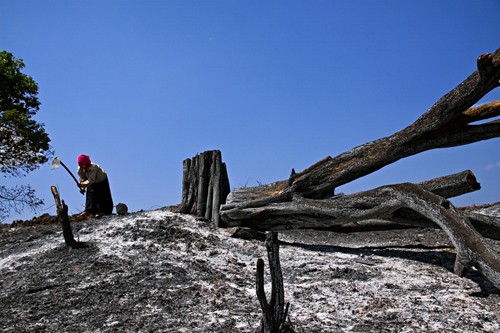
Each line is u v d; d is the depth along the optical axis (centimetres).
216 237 898
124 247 775
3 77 1889
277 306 429
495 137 754
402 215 798
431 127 764
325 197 890
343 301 580
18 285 632
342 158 864
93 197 1063
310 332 472
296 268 736
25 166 1928
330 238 1001
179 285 608
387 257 822
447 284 664
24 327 495
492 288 646
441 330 492
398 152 798
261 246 872
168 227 896
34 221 1111
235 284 638
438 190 756
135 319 505
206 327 479
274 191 937
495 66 684
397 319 520
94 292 588
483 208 1020
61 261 716
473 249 635
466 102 733
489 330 502
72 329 487
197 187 1050
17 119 1833
